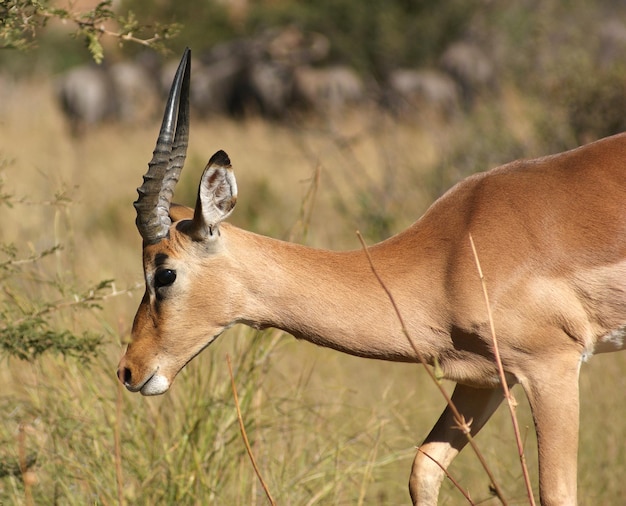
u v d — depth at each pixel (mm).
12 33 10477
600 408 13344
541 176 9875
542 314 9469
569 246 9508
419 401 14203
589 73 22594
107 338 13016
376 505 12109
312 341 10023
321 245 20000
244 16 55312
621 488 12055
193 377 12195
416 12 46688
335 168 28750
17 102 56125
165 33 10648
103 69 53000
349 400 14078
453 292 9641
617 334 9680
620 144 9898
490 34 42406
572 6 35375
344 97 47156
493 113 24359
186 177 26016
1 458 11180
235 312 9953
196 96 54625
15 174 27594
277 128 43844
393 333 9852
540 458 9477
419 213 21781
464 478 12344
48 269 16141
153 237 9820
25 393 12922
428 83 41000
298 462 12242
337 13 47688
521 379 9594
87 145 41156
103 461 11680
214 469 11641
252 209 23797
